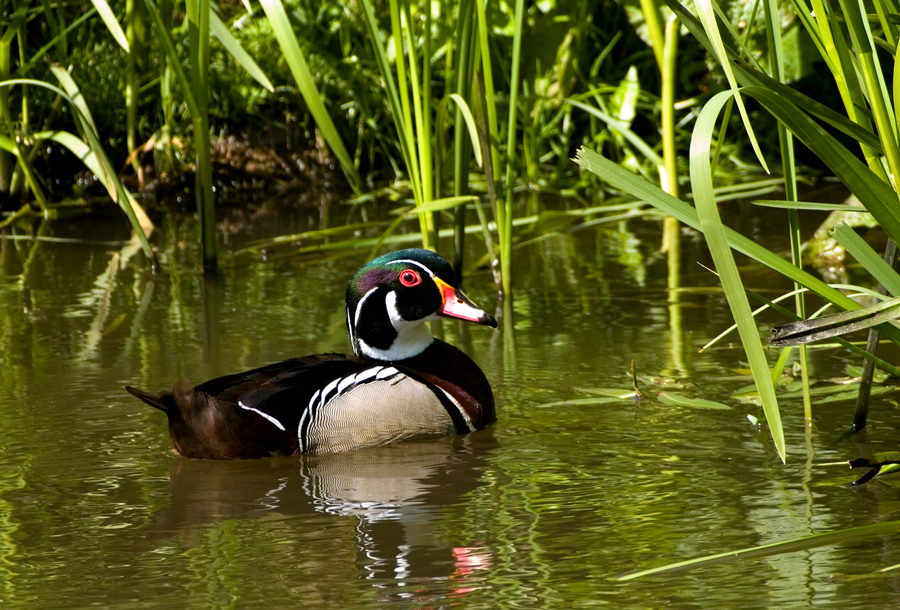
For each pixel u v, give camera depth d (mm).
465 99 13719
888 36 7055
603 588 6195
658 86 21922
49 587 6375
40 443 8953
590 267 15305
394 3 12930
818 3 6707
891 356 10812
